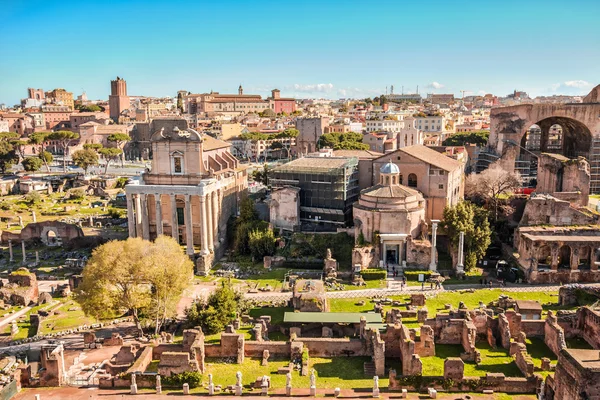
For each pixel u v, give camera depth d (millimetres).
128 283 74750
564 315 69188
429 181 107625
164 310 75750
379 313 74500
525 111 138000
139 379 58594
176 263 76125
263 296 88375
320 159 119625
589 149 140000
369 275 93125
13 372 60312
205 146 117188
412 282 91438
